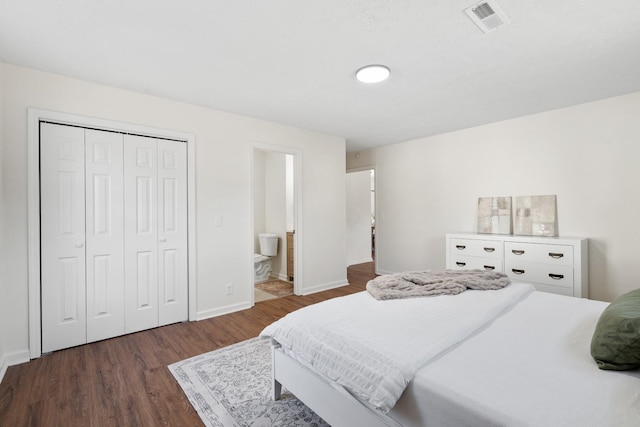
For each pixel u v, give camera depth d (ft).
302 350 4.97
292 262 16.30
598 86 9.05
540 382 3.41
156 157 9.85
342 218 15.42
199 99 10.00
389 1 5.31
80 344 8.55
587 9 5.54
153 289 9.82
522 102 10.37
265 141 12.39
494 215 12.62
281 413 5.70
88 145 8.68
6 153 7.45
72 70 7.91
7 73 7.50
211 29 6.15
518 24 5.98
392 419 3.86
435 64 7.63
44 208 8.03
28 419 5.51
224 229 11.25
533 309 5.85
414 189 15.76
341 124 12.96
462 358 3.99
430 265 15.15
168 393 6.32
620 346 3.53
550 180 11.33
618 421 2.77
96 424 5.41
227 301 11.34
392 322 5.06
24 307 7.66
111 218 9.04
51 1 5.30
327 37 6.44
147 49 6.92
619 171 9.93
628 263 9.81
